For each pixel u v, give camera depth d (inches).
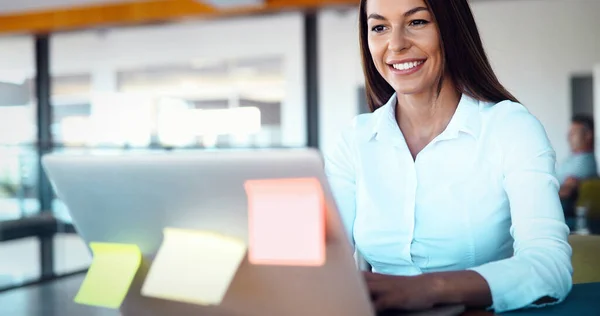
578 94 346.6
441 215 51.1
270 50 429.7
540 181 44.9
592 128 228.4
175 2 303.3
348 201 58.0
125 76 468.1
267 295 34.8
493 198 49.9
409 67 50.7
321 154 29.7
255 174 31.5
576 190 194.2
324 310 33.8
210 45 446.3
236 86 440.5
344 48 399.9
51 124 355.6
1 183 300.5
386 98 59.6
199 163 32.6
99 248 39.9
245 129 431.8
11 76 452.1
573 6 332.8
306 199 31.3
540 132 47.9
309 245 32.1
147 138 454.0
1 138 405.7
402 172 52.7
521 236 43.6
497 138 48.9
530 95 345.7
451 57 50.7
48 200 297.9
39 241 224.7
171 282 37.0
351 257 31.7
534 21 341.1
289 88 426.6
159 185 34.6
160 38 457.4
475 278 38.0
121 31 465.1
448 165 50.8
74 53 474.9
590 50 331.9
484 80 51.9
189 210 34.5
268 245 32.9
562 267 39.9
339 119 405.1
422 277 37.9
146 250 37.9
